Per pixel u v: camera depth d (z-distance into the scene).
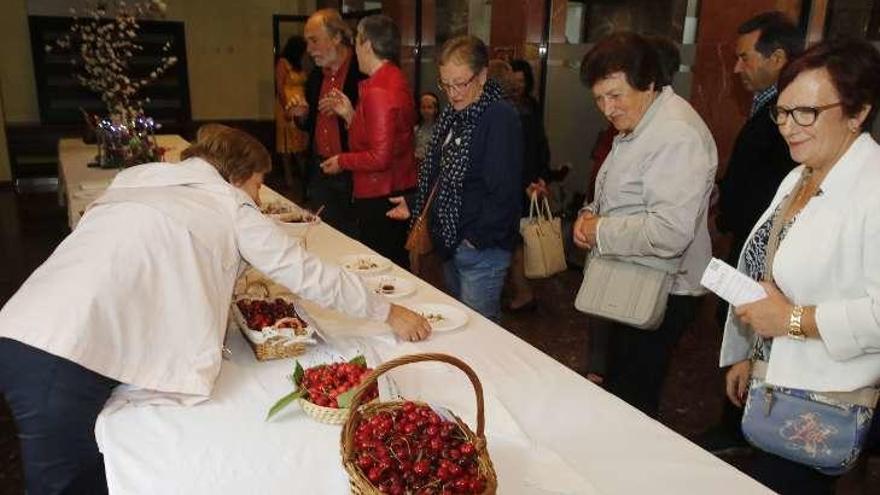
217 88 8.22
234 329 1.63
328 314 1.76
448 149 2.17
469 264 2.19
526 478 1.06
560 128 4.47
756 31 2.15
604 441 1.19
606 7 4.18
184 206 1.34
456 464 0.89
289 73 6.66
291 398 1.22
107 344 1.23
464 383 1.39
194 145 1.57
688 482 1.07
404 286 1.98
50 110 7.34
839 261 1.16
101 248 1.27
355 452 0.92
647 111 1.68
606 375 1.99
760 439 1.29
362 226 2.81
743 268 1.43
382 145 2.57
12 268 4.51
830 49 1.13
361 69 2.73
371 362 1.45
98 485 1.34
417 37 5.76
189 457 1.10
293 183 7.31
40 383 1.20
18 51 7.15
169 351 1.29
